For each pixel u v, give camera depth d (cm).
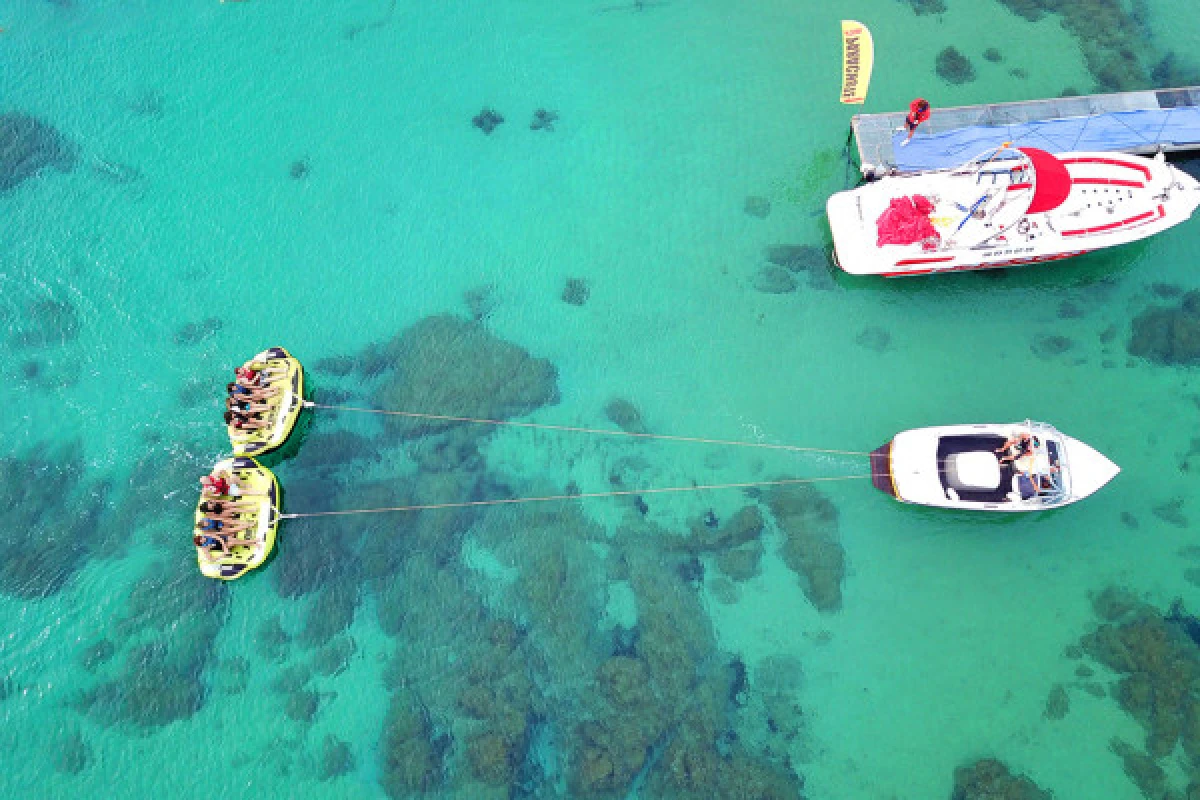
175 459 2359
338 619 2200
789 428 2347
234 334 2484
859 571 2192
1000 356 2369
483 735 2070
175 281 2542
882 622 2153
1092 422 2289
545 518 2281
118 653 2181
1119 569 2156
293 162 2662
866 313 2434
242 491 2258
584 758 2045
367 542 2266
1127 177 2292
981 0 2766
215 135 2698
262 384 2334
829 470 2292
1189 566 2142
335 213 2603
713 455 2330
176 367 2456
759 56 2741
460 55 2772
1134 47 2652
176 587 2234
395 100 2723
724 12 2800
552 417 2380
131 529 2292
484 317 2484
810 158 2606
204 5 2845
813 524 2241
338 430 2375
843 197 2384
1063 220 2286
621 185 2612
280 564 2245
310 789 2056
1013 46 2688
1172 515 2188
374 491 2316
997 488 2128
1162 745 1986
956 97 2627
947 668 2111
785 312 2453
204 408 2412
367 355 2452
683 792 2009
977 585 2169
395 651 2166
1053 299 2400
